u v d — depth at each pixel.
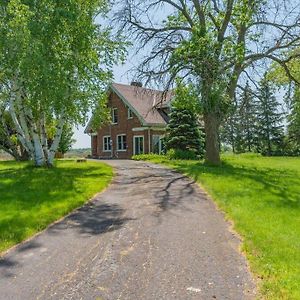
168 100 35.38
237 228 8.03
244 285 5.09
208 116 23.23
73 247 6.87
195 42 20.41
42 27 17.64
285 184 15.33
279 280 5.16
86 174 18.50
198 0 23.38
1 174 18.50
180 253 6.45
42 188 13.47
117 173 19.55
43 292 4.96
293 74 25.22
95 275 5.50
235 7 22.45
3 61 17.69
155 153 38.72
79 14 19.17
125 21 23.56
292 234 7.54
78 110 22.92
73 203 10.72
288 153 51.22
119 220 8.94
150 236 7.51
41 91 18.28
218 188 13.45
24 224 8.34
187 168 21.22
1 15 17.97
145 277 5.40
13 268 5.84
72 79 20.56
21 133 22.89
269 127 56.72
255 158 35.38
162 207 10.43
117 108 43.12
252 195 12.16
